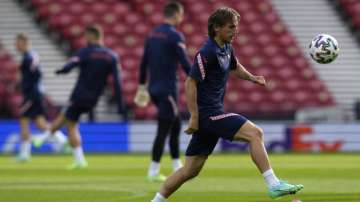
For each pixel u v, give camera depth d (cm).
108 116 8794
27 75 6519
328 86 9594
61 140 6981
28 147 6538
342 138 8125
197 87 2744
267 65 9662
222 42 2759
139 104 4681
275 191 2675
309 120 8362
